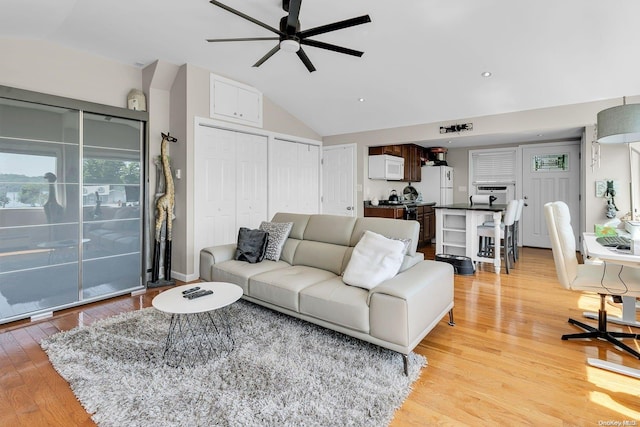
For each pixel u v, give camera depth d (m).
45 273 2.96
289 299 2.54
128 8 2.75
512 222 4.65
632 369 2.02
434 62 3.60
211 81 4.14
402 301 2.00
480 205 5.33
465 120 4.75
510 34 3.02
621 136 2.37
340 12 2.84
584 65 3.33
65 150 3.04
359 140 5.75
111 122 3.35
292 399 1.74
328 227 3.24
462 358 2.21
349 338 2.45
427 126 5.07
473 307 3.17
